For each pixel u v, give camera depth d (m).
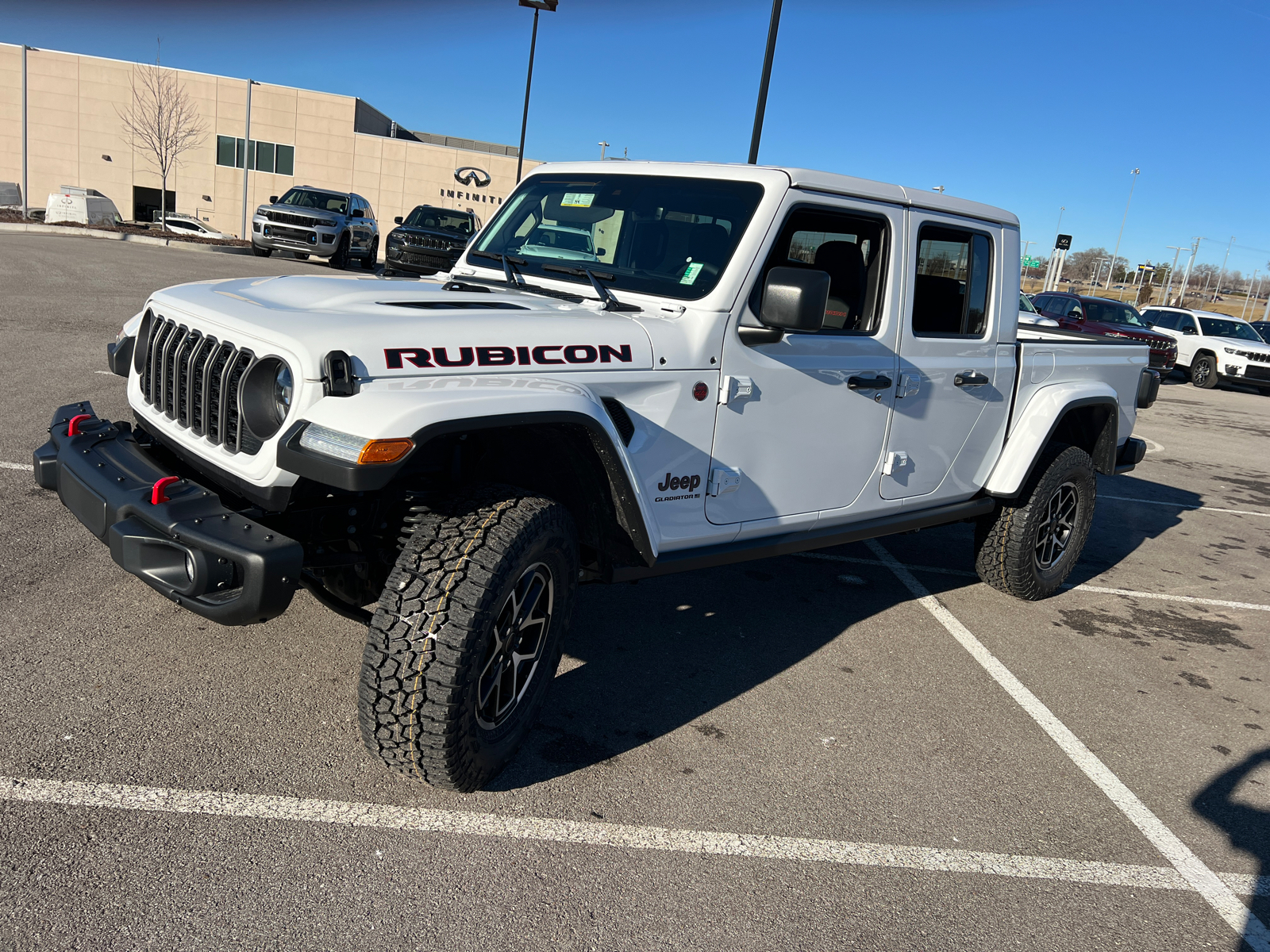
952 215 4.06
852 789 3.06
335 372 2.37
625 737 3.22
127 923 2.08
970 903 2.56
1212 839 3.03
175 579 2.41
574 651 3.86
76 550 4.12
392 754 2.56
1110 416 5.25
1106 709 3.94
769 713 3.51
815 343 3.52
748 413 3.34
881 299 3.80
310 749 2.87
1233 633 5.18
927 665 4.17
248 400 2.52
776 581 5.10
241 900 2.21
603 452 2.77
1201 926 2.59
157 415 3.06
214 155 47.19
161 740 2.81
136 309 11.50
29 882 2.16
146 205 48.06
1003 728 3.64
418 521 2.64
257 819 2.51
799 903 2.47
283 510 2.55
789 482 3.59
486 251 3.88
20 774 2.55
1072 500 5.21
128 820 2.43
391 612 2.49
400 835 2.53
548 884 2.41
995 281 4.40
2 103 46.06
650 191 3.58
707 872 2.55
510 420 2.49
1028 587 5.10
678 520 3.23
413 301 3.01
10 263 14.99
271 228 23.52
